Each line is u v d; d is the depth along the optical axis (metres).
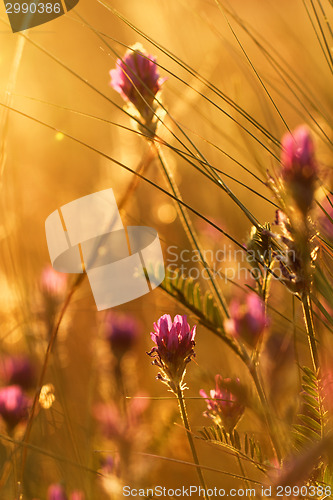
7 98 0.77
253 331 0.73
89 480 0.78
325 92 0.86
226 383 0.73
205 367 0.81
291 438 0.70
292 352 0.78
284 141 0.70
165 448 0.79
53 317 0.83
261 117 0.86
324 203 0.74
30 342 0.84
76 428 0.82
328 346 0.74
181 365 0.72
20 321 0.86
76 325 0.89
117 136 0.88
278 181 0.70
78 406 0.85
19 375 0.82
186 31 0.92
